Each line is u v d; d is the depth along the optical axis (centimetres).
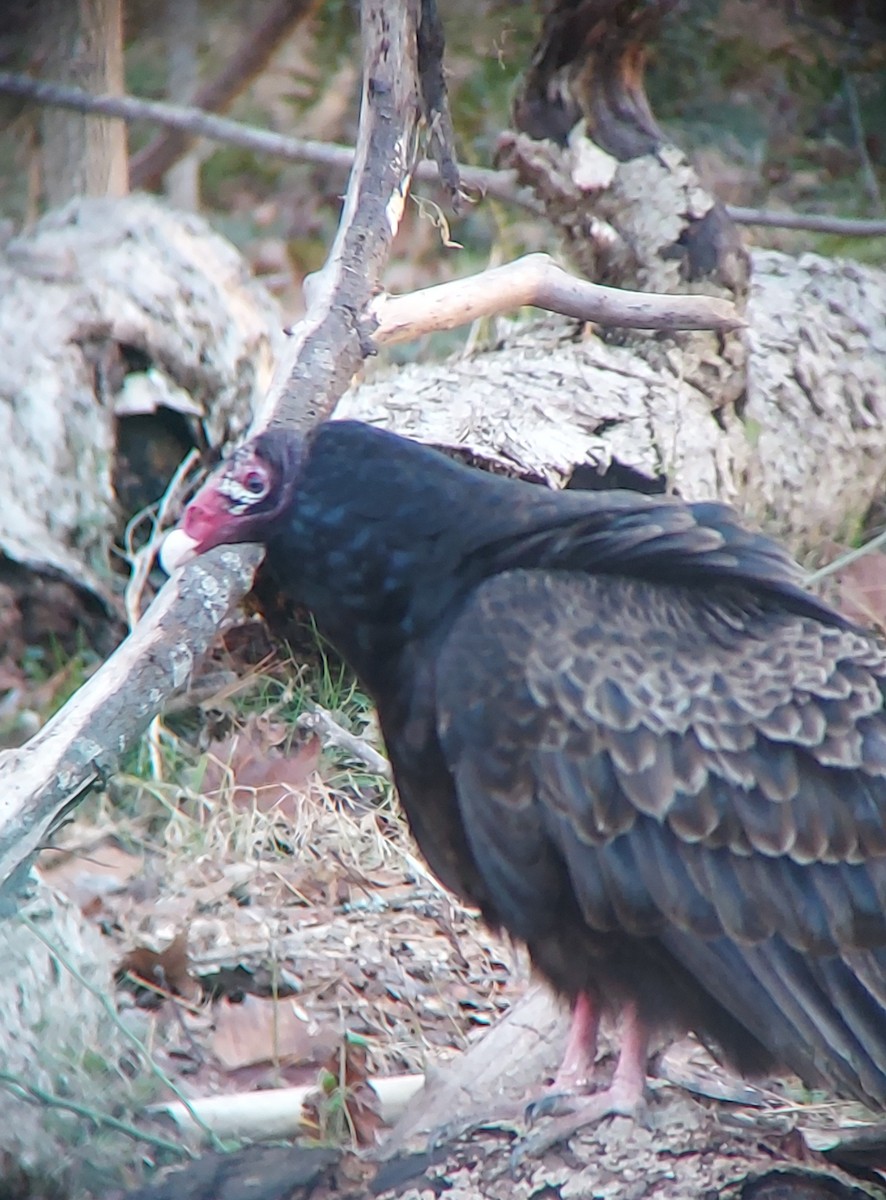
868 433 1238
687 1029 678
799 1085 772
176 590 767
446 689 653
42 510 1041
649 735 638
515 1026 760
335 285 889
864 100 1786
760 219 1218
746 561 675
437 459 693
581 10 1103
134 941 841
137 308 1084
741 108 1739
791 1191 614
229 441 1102
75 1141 703
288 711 1038
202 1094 760
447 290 905
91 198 1199
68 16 1335
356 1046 770
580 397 1091
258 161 1631
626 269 1134
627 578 672
